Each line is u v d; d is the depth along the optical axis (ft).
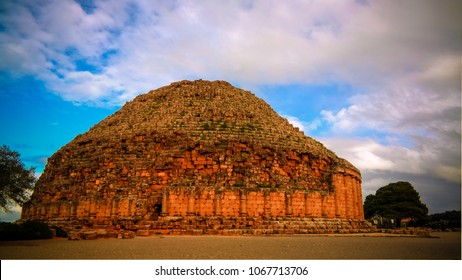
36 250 90.43
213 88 240.73
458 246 102.58
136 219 162.91
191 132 198.59
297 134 224.53
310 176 200.03
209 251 86.58
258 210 171.42
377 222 334.24
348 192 206.39
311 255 79.71
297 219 173.78
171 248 93.40
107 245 102.83
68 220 177.37
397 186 337.31
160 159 189.06
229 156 187.73
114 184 187.01
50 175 211.82
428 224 301.84
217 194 169.07
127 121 221.25
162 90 244.83
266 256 77.66
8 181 153.17
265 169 188.34
